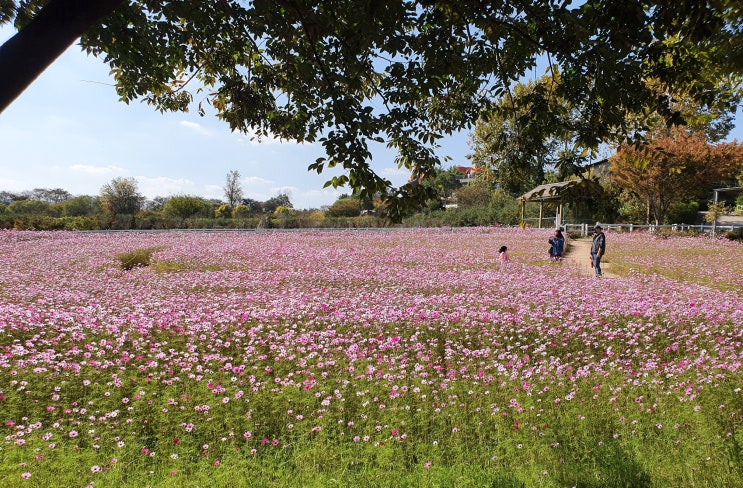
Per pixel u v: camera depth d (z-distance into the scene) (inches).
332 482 134.5
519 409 179.2
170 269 589.9
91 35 148.9
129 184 1731.1
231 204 2092.8
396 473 141.6
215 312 331.9
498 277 506.6
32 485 131.2
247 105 193.9
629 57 130.7
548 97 157.2
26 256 690.8
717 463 141.4
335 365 238.8
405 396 199.8
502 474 136.6
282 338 277.7
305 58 163.2
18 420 177.9
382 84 158.4
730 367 207.2
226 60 195.2
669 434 160.4
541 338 288.8
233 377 219.3
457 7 133.2
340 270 573.3
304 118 193.6
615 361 241.4
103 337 278.7
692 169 1116.5
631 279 507.5
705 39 131.3
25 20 145.1
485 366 240.5
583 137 142.6
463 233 1268.5
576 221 1411.2
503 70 157.4
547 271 581.9
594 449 151.4
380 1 116.6
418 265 642.2
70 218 1317.7
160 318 307.4
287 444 163.5
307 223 1537.9
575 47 127.2
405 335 298.2
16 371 210.2
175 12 146.2
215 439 166.9
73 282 474.9
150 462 154.2
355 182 123.1
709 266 626.8
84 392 202.8
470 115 184.7
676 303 352.2
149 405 188.4
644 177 1168.8
